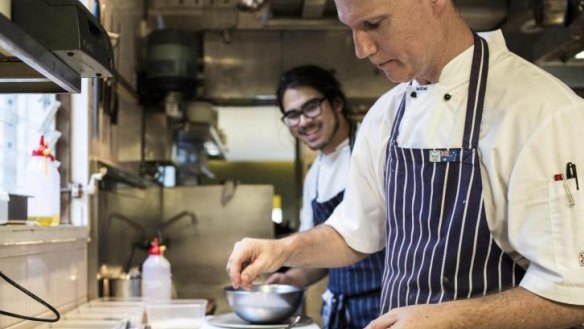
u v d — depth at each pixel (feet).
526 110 4.10
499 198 4.26
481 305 3.87
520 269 4.38
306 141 8.18
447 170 4.48
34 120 6.50
